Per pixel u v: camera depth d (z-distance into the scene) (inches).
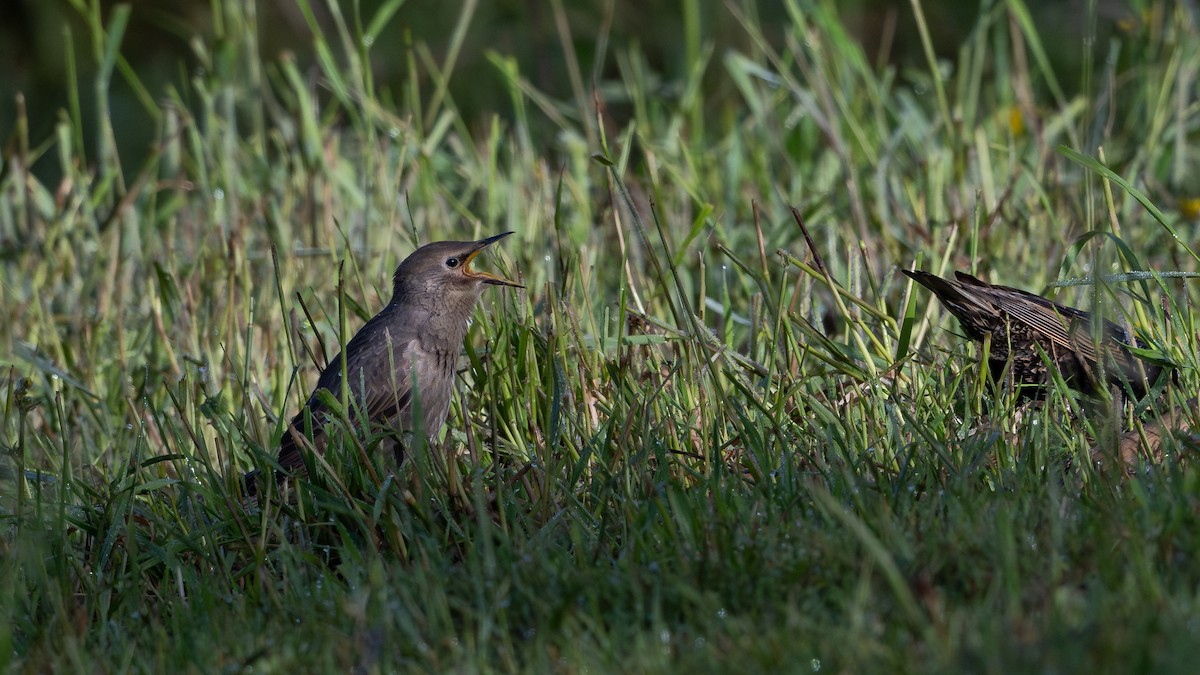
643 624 256.5
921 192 541.0
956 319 420.8
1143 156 551.2
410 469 334.0
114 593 319.0
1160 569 244.1
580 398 377.1
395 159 623.8
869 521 273.6
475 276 408.5
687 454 332.5
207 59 641.0
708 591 256.5
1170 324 370.3
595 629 246.5
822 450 325.1
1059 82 821.2
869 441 339.9
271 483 340.2
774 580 256.7
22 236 620.1
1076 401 351.3
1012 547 243.8
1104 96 557.9
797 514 289.0
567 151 600.1
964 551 255.1
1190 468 291.4
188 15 852.0
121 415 471.5
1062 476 302.2
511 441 365.1
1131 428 342.3
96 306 526.9
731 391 374.0
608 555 290.7
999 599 238.4
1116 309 418.3
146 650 279.9
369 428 357.4
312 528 334.0
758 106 625.9
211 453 423.2
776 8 869.8
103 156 611.2
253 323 470.0
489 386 347.6
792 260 380.2
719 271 516.1
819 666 221.0
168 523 348.2
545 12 868.0
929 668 210.4
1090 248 463.5
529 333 375.9
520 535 300.2
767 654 223.9
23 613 300.4
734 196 570.6
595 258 480.7
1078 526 261.1
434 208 560.7
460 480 322.0
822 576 256.4
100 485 382.0
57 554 319.0
